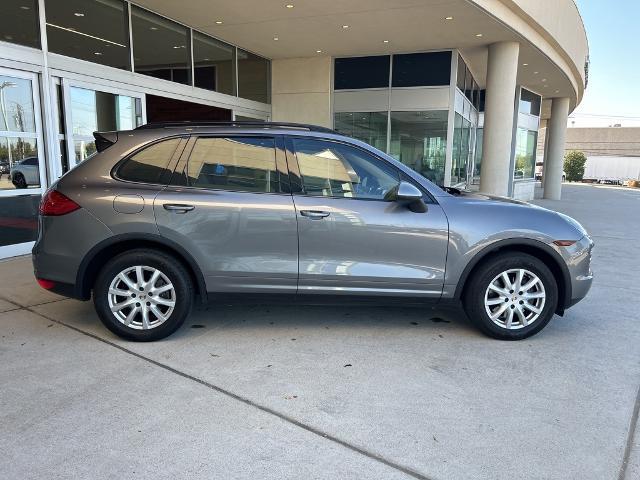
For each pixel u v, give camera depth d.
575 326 4.57
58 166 7.43
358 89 13.45
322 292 4.00
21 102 6.84
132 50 8.96
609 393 3.27
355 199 3.99
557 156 23.00
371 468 2.46
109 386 3.23
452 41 11.85
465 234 3.96
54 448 2.57
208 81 11.35
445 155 12.93
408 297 4.03
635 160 59.75
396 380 3.39
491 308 4.14
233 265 3.92
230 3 8.95
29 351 3.75
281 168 4.00
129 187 3.89
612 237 10.52
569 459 2.56
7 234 6.70
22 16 6.80
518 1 10.30
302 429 2.79
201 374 3.43
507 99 12.19
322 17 9.85
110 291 3.88
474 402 3.12
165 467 2.44
